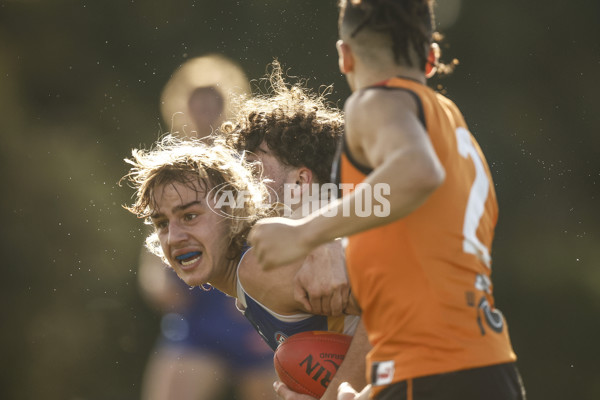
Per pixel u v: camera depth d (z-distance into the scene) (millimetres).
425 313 7645
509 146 33750
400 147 7137
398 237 7758
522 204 33062
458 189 7969
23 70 37094
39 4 37625
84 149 35281
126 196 33844
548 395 30000
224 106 17578
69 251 33062
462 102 34344
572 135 34156
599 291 31391
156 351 17578
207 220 10227
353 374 9727
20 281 32312
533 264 32156
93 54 37219
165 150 11086
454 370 7551
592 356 30625
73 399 29922
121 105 36125
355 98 7730
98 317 31141
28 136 35562
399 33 7945
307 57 34375
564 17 34531
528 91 34500
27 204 33875
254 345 17109
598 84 34281
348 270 8164
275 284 9977
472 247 7977
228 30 35625
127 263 32375
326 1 34719
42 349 30891
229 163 10461
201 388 17219
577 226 32781
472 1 34688
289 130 11375
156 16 36625
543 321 31438
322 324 10266
